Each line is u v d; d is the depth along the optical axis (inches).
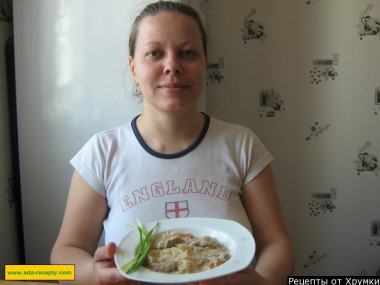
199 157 33.6
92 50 43.7
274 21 55.4
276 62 56.1
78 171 34.2
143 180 32.8
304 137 57.3
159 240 25.0
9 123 50.0
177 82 29.9
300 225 59.5
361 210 58.1
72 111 45.1
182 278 19.6
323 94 56.0
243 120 57.8
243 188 35.0
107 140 34.5
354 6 53.6
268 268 30.3
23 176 47.3
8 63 49.1
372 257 58.9
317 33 54.8
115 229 32.0
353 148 56.9
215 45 56.3
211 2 55.6
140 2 41.8
